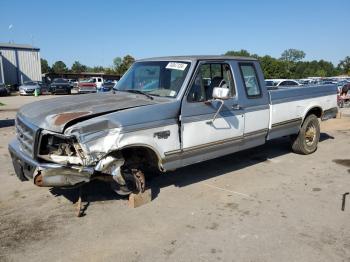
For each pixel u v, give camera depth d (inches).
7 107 797.2
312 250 157.6
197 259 150.6
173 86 213.0
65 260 149.9
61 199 210.8
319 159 302.7
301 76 3909.9
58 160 175.6
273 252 155.9
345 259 150.9
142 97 214.7
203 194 220.8
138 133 185.9
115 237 168.4
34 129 178.7
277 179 250.1
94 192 221.1
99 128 173.2
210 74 227.1
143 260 150.0
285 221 185.3
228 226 179.5
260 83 258.5
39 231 173.3
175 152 204.7
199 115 213.8
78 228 176.6
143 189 204.8
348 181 247.0
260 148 338.0
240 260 149.9
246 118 245.9
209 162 288.7
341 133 424.8
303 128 306.3
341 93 799.1
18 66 1929.1
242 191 226.7
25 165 188.4
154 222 183.2
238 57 245.9
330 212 196.5
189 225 180.2
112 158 178.5
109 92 239.0
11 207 199.9
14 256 152.6
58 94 1487.5
